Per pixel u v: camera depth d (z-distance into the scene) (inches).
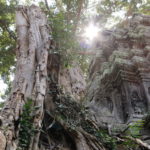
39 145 160.9
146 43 253.1
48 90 203.8
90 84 290.7
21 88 168.2
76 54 287.1
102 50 313.1
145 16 284.5
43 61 204.7
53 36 255.3
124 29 291.7
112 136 186.7
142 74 232.1
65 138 176.6
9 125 124.4
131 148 165.9
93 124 193.2
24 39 240.2
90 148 160.2
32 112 153.9
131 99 223.8
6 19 440.8
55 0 393.4
